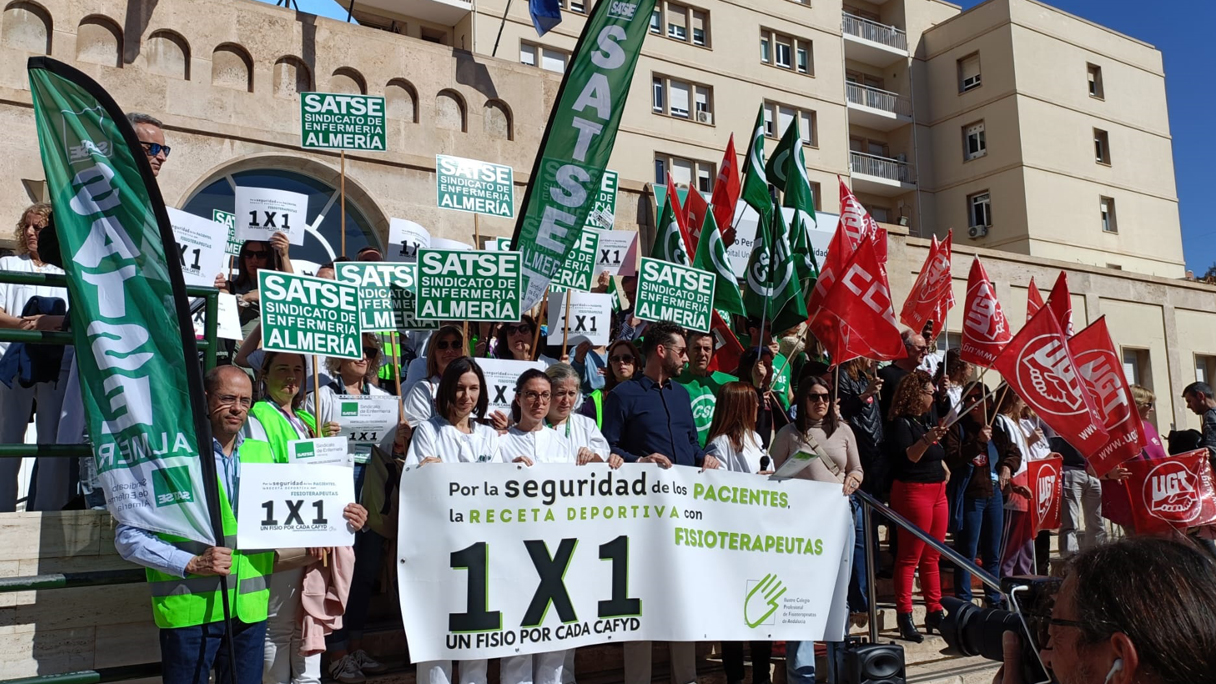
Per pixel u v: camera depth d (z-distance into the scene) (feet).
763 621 16.42
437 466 14.73
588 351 22.48
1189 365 56.54
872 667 15.26
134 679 13.00
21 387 18.76
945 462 22.25
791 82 100.01
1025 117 103.40
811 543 17.04
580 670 17.76
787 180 27.86
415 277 18.25
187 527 12.06
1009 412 24.22
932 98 112.88
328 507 13.21
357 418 16.66
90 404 12.47
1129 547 4.61
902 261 41.14
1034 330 21.70
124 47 26.99
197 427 12.29
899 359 24.06
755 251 25.30
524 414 15.97
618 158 86.94
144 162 12.77
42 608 13.08
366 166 29.86
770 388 21.58
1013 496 23.13
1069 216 104.47
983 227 105.50
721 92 94.63
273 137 28.40
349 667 15.29
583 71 20.17
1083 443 21.27
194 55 27.99
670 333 17.79
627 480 15.80
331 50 30.35
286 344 14.74
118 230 12.75
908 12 113.80
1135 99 112.98
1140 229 110.01
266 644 13.93
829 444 18.43
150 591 13.92
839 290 21.44
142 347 12.50
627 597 15.53
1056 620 4.74
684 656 16.44
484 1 85.81
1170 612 4.17
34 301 17.20
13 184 24.43
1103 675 4.37
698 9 94.99
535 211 20.17
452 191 21.45
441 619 14.37
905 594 20.42
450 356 17.99
